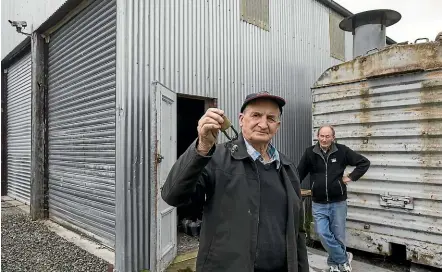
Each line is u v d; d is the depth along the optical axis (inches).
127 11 159.3
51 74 268.4
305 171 160.9
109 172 188.4
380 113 177.0
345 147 155.3
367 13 235.9
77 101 224.8
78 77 223.6
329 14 324.2
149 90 166.2
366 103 182.2
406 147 167.2
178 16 180.5
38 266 164.9
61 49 250.7
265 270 65.1
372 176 179.9
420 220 162.4
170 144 167.9
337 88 195.3
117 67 158.9
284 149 256.2
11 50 327.9
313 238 201.2
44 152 271.6
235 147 67.8
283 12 261.7
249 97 69.7
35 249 190.2
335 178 151.9
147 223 162.6
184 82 182.5
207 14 197.2
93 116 204.1
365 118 182.9
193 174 56.6
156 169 148.3
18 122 339.9
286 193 70.9
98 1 199.5
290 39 267.7
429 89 159.6
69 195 236.2
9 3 335.6
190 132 283.4
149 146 165.0
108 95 188.2
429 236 159.2
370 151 181.0
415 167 164.2
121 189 156.5
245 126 70.6
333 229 153.3
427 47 160.2
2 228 237.5
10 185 368.2
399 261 181.3
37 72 269.3
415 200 164.6
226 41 208.8
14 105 353.4
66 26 241.9
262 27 238.7
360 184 184.7
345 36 353.7
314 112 207.5
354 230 186.2
